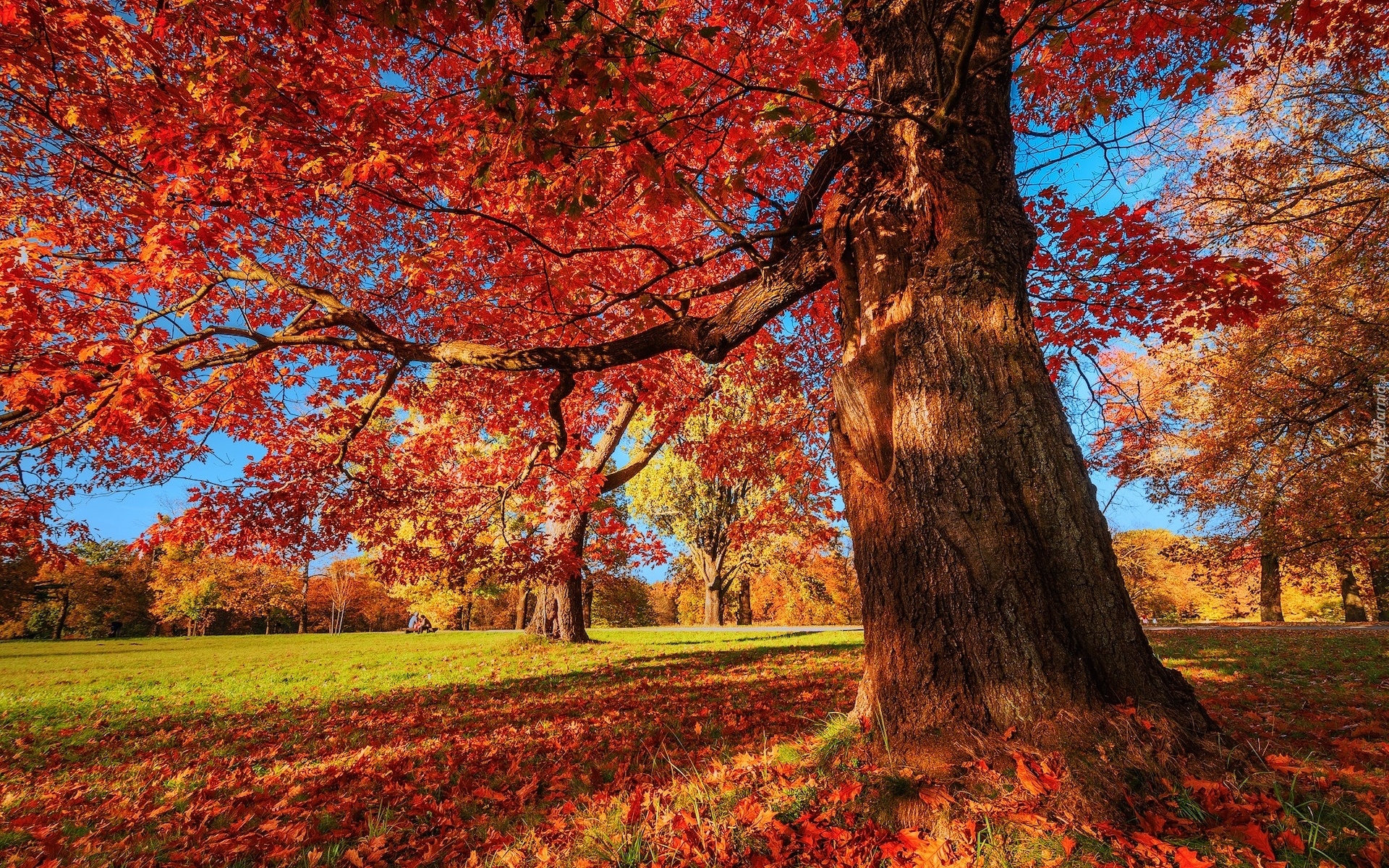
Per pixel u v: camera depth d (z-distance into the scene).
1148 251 5.52
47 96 4.20
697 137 4.11
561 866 2.45
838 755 2.84
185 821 3.78
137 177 4.89
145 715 8.16
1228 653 8.12
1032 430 3.02
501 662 12.17
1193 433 14.12
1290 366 11.18
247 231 6.87
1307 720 3.99
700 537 32.34
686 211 8.66
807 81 2.65
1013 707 2.59
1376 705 4.50
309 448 8.53
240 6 4.04
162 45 4.38
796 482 10.03
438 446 10.35
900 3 4.11
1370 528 11.58
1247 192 8.86
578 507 9.16
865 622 3.30
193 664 14.42
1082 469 3.01
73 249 6.85
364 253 8.76
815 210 5.37
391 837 3.22
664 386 9.42
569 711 6.61
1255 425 11.60
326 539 8.59
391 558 8.84
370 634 27.33
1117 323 6.83
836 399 3.77
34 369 3.98
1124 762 2.26
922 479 3.10
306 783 4.46
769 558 30.11
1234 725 3.94
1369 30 5.70
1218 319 6.00
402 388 9.45
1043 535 2.85
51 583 39.47
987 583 2.81
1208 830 1.97
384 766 4.73
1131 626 2.76
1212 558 14.56
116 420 4.43
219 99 4.34
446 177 5.17
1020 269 3.47
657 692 7.54
